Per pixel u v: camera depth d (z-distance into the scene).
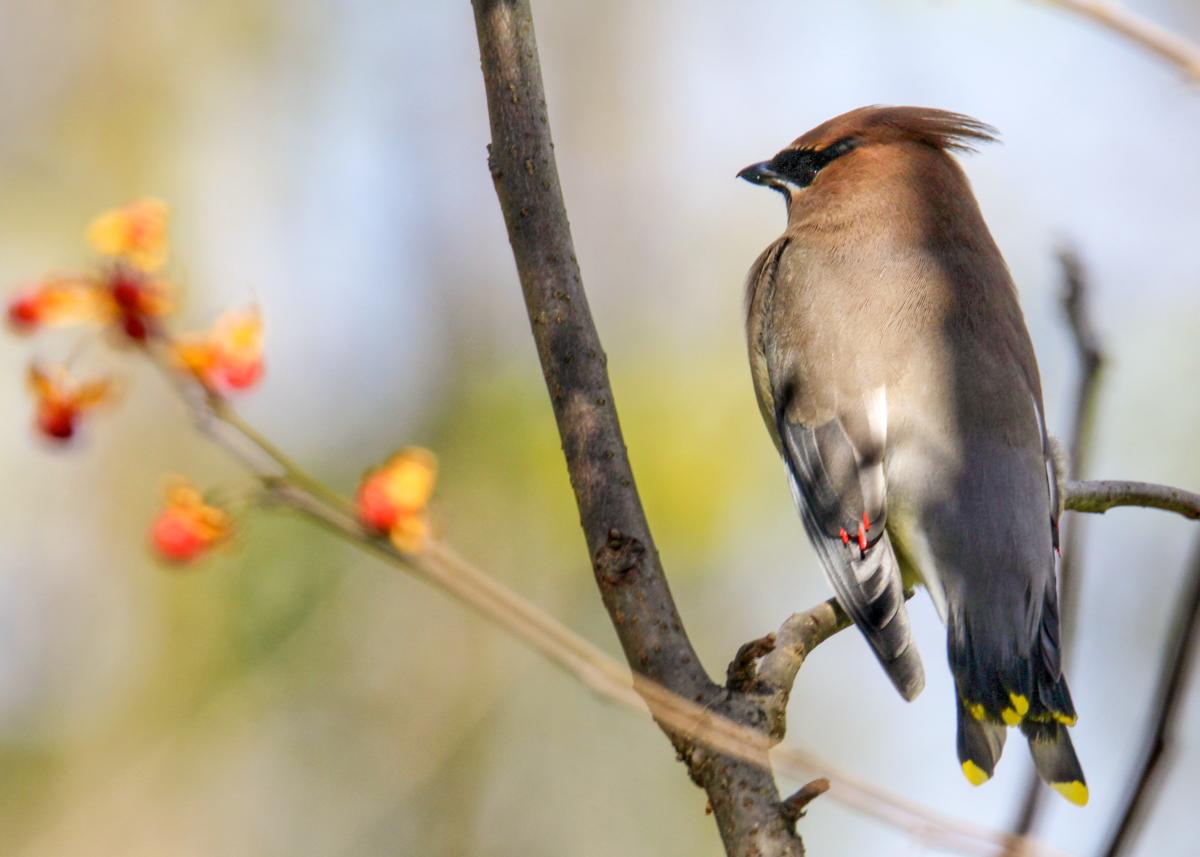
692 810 12.99
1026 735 6.70
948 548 7.20
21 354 14.84
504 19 5.32
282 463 4.73
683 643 4.84
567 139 16.89
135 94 16.41
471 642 13.43
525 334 15.91
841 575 7.22
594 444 5.07
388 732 13.40
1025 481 7.30
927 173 8.38
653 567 4.93
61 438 5.00
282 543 13.52
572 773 13.15
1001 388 7.53
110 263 4.83
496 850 13.05
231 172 16.80
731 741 4.49
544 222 5.25
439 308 16.31
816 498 7.56
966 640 6.99
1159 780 3.43
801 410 7.79
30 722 14.52
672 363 14.05
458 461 14.33
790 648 5.76
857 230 8.19
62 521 15.10
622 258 16.47
